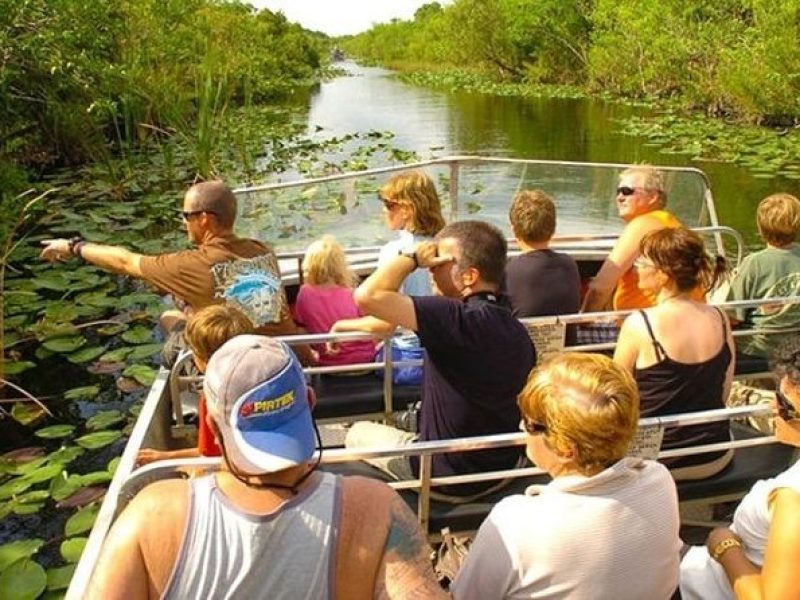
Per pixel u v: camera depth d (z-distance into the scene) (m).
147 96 12.52
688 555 2.08
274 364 1.36
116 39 12.20
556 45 35.56
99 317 5.79
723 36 22.06
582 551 1.63
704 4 24.88
